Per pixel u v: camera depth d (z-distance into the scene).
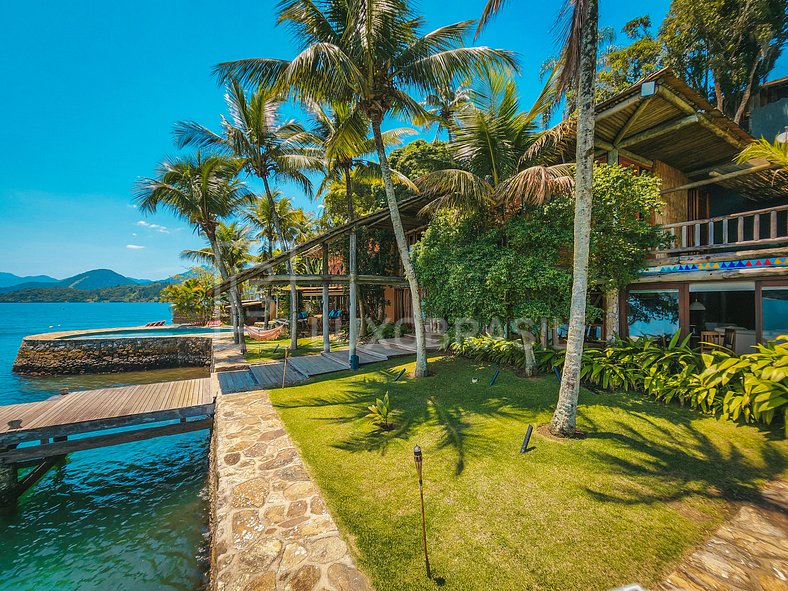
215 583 3.27
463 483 4.42
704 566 3.00
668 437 5.35
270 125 15.28
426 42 8.74
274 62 9.26
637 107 8.40
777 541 3.26
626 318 9.49
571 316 5.55
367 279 12.81
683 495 3.99
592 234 7.80
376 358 12.41
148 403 8.24
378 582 3.01
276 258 12.25
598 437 5.47
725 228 7.68
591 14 5.02
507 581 2.95
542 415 6.45
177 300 32.00
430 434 5.93
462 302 8.78
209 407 8.15
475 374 9.24
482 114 8.97
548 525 3.59
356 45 8.13
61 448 7.02
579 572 2.99
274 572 3.15
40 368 18.73
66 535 5.64
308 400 8.24
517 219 8.38
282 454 5.46
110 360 19.64
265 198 21.94
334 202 23.23
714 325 10.27
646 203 7.73
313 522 3.83
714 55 16.33
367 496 4.27
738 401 5.61
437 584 2.96
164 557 5.09
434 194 11.88
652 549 3.21
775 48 15.59
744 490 4.04
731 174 9.31
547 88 7.77
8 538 5.60
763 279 7.30
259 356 14.65
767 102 15.95
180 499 6.69
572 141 9.42
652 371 7.08
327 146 10.39
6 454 6.60
